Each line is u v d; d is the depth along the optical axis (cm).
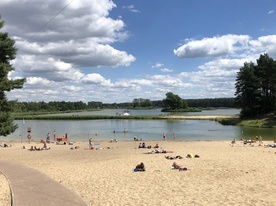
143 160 3042
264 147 4188
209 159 2973
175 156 3241
